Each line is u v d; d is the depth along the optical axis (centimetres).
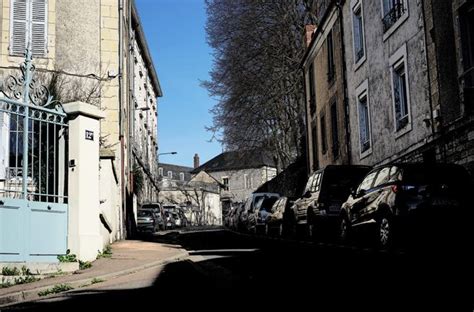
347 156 2220
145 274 1023
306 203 1803
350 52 2183
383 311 598
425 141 1506
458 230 1087
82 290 852
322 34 2602
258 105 4159
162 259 1220
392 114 1752
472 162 1271
